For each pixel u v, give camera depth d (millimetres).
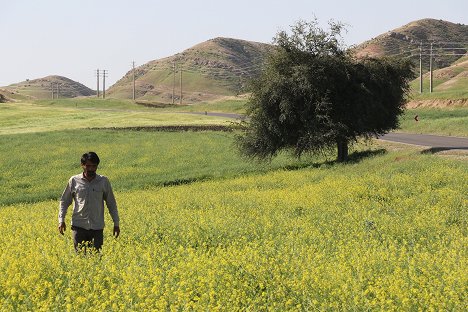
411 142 44719
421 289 8109
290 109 34000
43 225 15328
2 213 20594
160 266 9820
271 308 7500
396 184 21672
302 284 8266
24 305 7398
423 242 12594
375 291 7934
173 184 36188
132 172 40844
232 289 8141
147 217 16016
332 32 34406
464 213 15688
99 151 49656
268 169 39188
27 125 74812
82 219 11195
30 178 38812
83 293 8094
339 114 34844
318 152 36531
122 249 11289
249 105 35625
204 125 67750
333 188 22031
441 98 83000
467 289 8141
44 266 9344
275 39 34719
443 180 21703
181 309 7512
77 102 149500
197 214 16797
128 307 7457
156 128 66250
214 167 42062
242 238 12727
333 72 33969
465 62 191000
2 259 9617
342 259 10039
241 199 21047
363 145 45500
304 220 15492
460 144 41344
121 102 147875
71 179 11312
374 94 34844
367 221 14508
